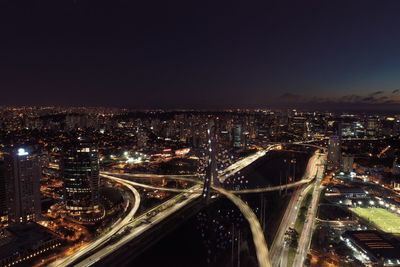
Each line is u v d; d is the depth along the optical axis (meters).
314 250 188.88
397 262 170.25
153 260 184.75
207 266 177.88
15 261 180.25
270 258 181.38
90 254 189.50
